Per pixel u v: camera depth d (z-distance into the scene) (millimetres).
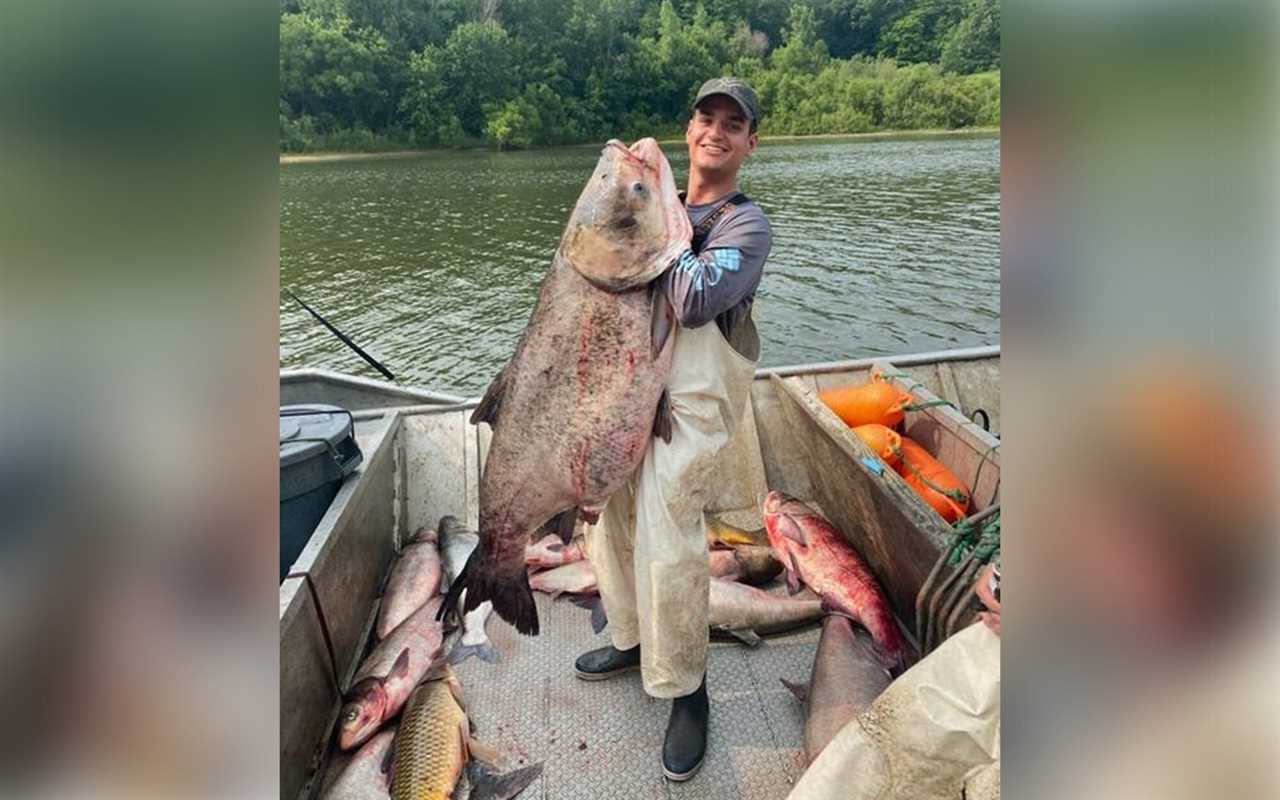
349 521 2488
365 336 11258
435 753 1990
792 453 3336
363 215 22391
